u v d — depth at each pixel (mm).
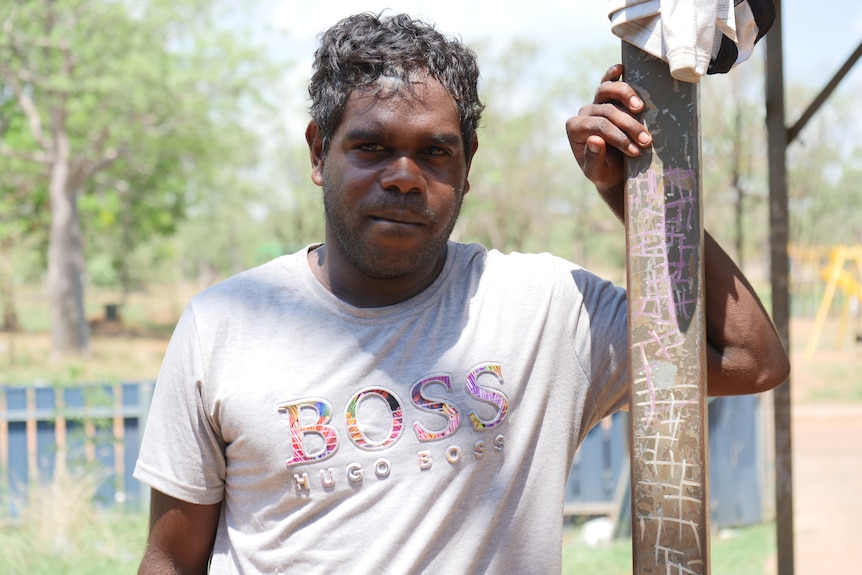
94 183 27125
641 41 1611
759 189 22281
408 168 1663
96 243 35969
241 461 1708
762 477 7559
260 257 31938
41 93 22812
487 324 1758
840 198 32344
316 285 1769
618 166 1752
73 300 25500
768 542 6738
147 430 1769
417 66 1692
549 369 1770
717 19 1559
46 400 7461
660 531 1633
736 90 20797
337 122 1716
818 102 3516
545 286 1815
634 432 1655
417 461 1652
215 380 1712
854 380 17172
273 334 1728
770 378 1796
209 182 26531
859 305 24734
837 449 11242
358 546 1631
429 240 1695
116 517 7004
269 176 30375
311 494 1656
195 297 1797
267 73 22641
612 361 1852
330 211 1733
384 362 1700
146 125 23391
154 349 27781
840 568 6352
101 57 21391
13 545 6230
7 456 7328
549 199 34250
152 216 28328
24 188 26125
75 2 20625
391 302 1763
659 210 1637
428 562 1646
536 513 1731
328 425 1665
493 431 1689
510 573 1707
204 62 22062
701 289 1618
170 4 21234
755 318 1797
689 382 1621
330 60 1730
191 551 1790
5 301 26844
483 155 31734
